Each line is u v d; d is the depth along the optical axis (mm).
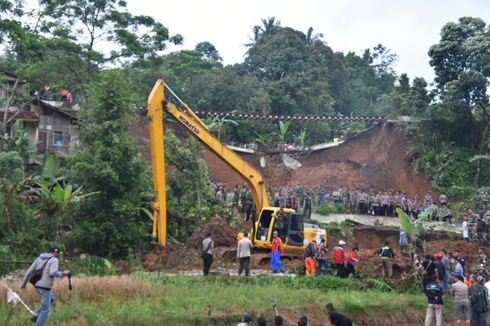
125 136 32688
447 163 53469
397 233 42500
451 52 56094
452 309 25250
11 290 17453
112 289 21172
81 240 30906
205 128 32688
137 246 31391
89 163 31844
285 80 69625
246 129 62906
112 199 31453
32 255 28516
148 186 34750
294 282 26094
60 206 30516
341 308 23234
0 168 31047
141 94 54094
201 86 65500
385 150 55938
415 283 28141
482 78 53344
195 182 38688
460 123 55969
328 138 69375
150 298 21094
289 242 31672
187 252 32000
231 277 26031
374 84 96062
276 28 85312
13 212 29109
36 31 47188
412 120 56312
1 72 48969
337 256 28703
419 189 53625
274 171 56812
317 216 45125
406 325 23859
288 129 66250
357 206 47000
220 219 35969
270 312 21234
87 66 48750
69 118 45656
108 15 48438
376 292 26484
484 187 50875
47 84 50000
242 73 78125
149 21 49750
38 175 33688
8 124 44094
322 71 78062
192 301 21000
